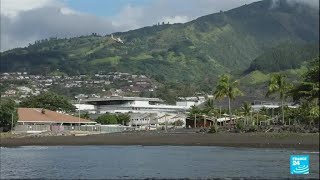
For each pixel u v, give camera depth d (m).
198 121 169.50
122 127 163.50
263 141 86.75
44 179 45.06
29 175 48.19
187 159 63.03
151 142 100.56
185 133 116.31
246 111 158.75
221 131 114.25
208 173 47.75
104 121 189.50
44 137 116.06
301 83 106.75
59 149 90.56
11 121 132.25
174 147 89.81
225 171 48.88
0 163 60.66
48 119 145.88
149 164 57.56
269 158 61.53
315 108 102.94
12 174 49.00
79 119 157.00
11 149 92.19
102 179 44.88
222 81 132.00
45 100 194.50
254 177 44.09
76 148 93.19
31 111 147.75
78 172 50.31
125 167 54.69
